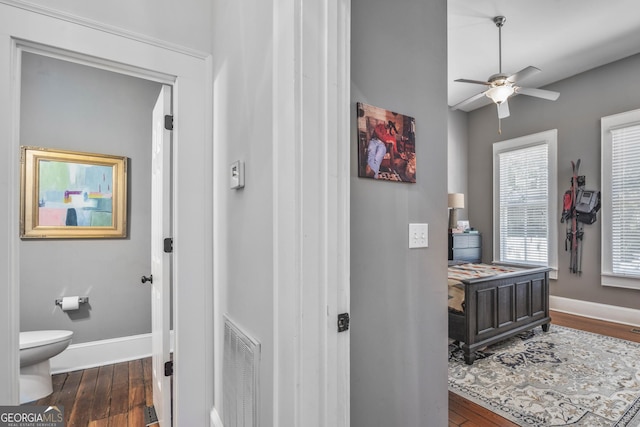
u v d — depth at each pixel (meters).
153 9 1.70
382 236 1.31
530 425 1.88
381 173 1.30
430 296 1.49
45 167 2.53
